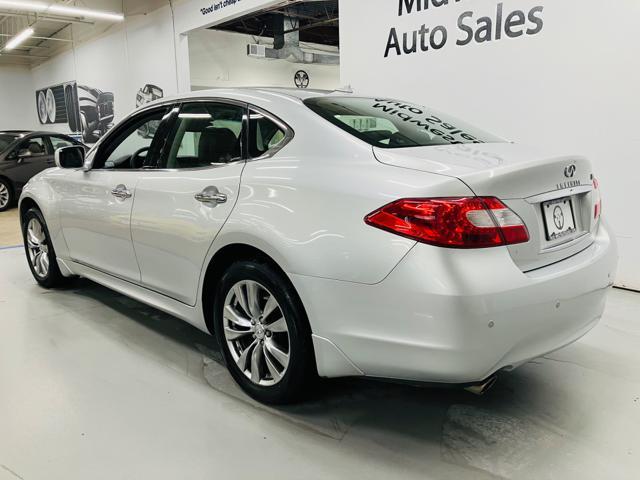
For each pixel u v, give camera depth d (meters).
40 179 3.54
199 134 2.35
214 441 1.83
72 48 13.26
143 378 2.31
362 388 2.21
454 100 4.40
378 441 1.83
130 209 2.55
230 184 2.06
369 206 1.62
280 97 2.14
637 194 3.45
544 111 3.83
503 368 1.60
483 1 4.05
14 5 9.41
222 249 2.09
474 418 1.98
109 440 1.83
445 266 1.48
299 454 1.75
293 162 1.91
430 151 1.80
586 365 2.42
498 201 1.55
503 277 1.51
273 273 1.90
